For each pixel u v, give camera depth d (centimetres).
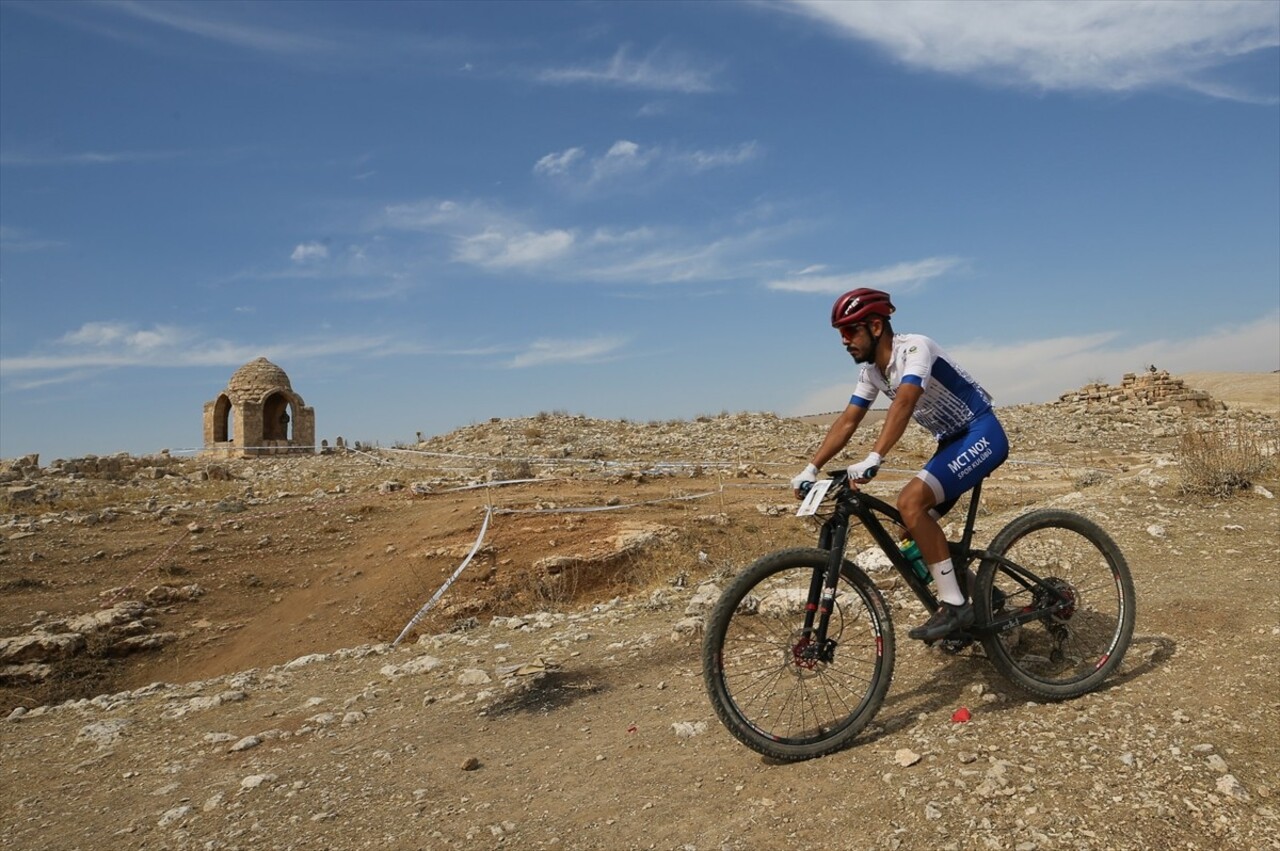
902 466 1902
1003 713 372
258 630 1016
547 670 519
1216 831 275
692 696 451
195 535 1314
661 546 1138
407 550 1186
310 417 3194
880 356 378
